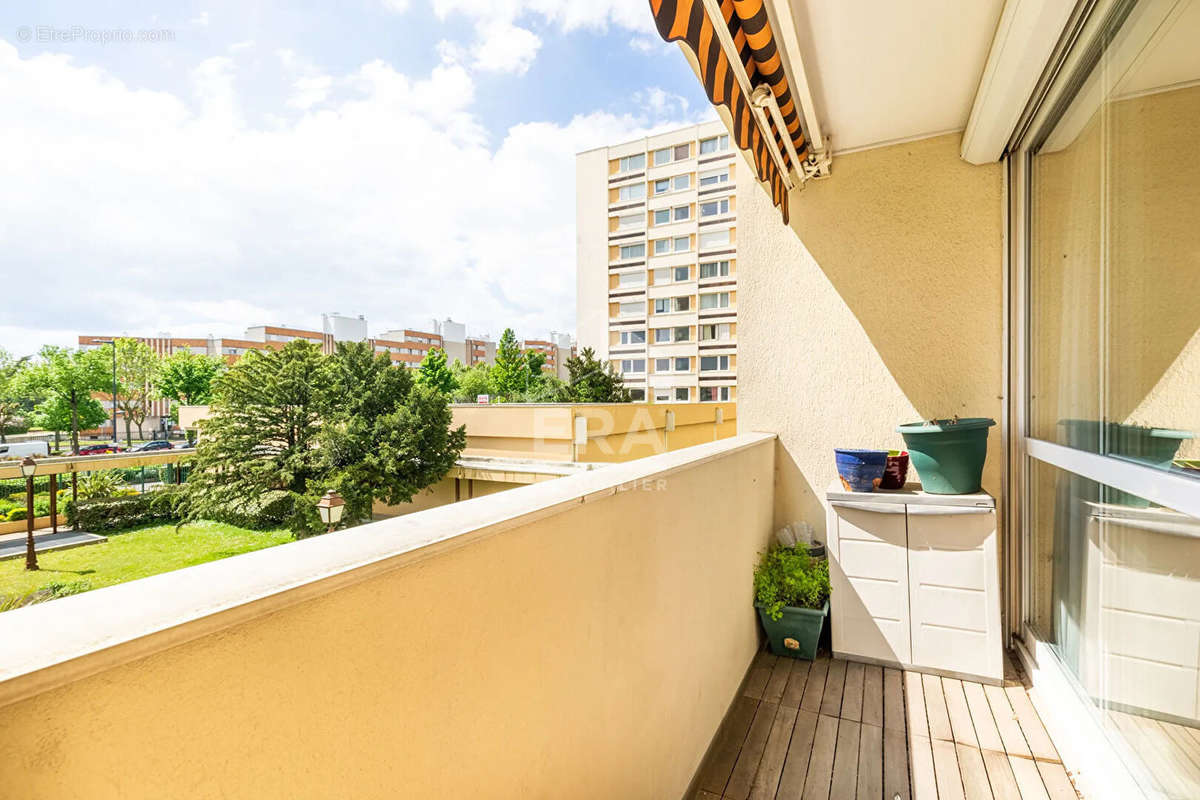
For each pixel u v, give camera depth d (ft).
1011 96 7.09
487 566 2.80
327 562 2.06
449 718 2.55
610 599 4.13
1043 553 7.88
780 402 10.69
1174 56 4.15
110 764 1.41
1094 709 5.83
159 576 1.86
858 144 9.91
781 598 8.88
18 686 1.23
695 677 6.01
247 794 1.71
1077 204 6.38
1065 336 6.88
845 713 7.29
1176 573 4.28
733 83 5.67
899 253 9.83
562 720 3.50
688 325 87.20
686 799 5.67
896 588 8.50
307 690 1.90
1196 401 3.87
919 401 9.73
